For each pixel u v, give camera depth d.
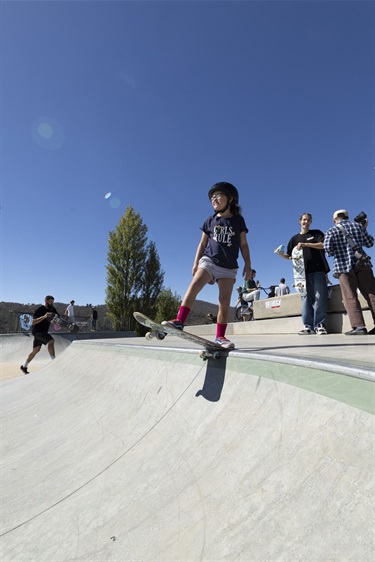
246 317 10.51
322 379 1.42
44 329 8.11
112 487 1.73
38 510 1.76
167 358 2.96
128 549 1.25
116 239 24.73
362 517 0.89
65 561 1.31
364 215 4.43
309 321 5.30
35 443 2.87
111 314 23.94
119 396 3.12
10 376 8.55
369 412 1.15
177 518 1.29
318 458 1.15
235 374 2.02
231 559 0.99
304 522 0.98
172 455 1.75
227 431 1.66
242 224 2.60
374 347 2.58
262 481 1.23
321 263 5.06
